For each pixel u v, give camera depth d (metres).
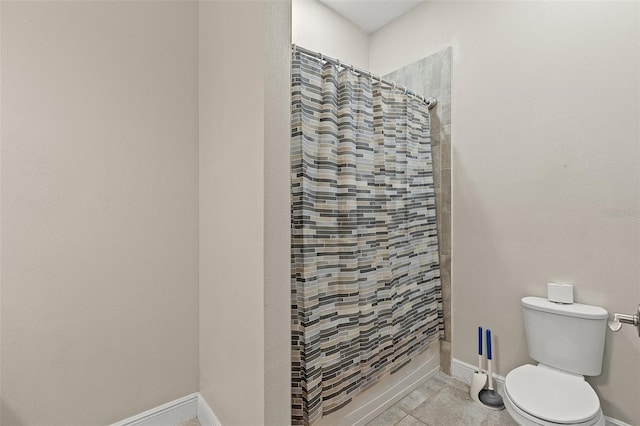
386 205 1.78
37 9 1.25
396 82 2.49
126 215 1.46
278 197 1.14
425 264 2.09
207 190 1.58
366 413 1.67
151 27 1.53
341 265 1.54
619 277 1.49
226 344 1.39
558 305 1.61
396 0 2.33
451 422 1.67
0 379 1.20
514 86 1.83
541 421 1.23
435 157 2.23
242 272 1.25
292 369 1.37
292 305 1.39
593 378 1.55
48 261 1.28
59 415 1.31
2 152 1.19
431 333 2.10
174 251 1.60
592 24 1.55
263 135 1.09
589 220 1.57
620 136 1.48
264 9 1.09
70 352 1.33
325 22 2.42
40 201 1.26
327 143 1.49
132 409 1.49
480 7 1.99
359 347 1.59
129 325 1.47
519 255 1.82
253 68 1.15
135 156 1.48
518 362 1.83
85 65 1.35
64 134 1.31
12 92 1.20
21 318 1.23
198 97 1.68
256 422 1.15
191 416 1.66
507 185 1.87
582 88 1.59
